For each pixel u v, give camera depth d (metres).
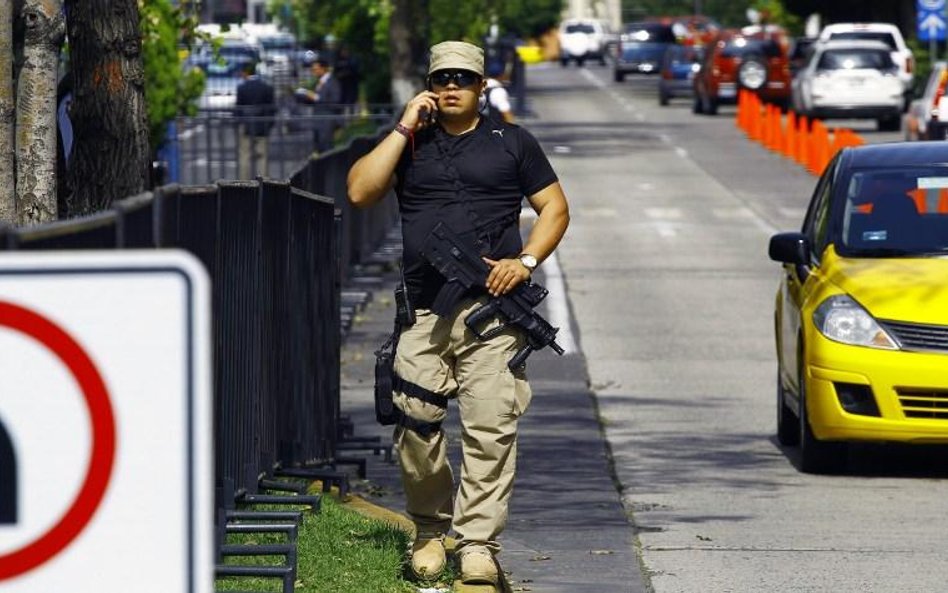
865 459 42.47
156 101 79.06
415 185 25.48
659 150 156.25
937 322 38.84
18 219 32.59
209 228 27.23
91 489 10.30
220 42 58.25
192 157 100.50
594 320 67.38
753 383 54.28
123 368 10.29
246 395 30.67
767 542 32.66
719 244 92.44
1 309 10.22
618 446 43.91
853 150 45.09
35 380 10.27
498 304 25.28
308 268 35.72
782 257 42.62
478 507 25.78
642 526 34.16
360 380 54.31
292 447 34.72
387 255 83.38
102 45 33.75
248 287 30.53
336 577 27.00
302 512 30.62
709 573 29.91
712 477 39.75
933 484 39.12
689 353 59.97
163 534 10.33
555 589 28.44
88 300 10.27
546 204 25.67
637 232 98.00
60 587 10.32
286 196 33.56
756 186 125.44
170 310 10.30
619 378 55.03
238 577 26.77
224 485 28.92
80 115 34.09
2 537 10.30
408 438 25.94
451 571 26.92
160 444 10.31
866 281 39.97
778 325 45.28
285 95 160.38
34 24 32.31
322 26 159.38
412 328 25.73
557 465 40.91
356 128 113.31
